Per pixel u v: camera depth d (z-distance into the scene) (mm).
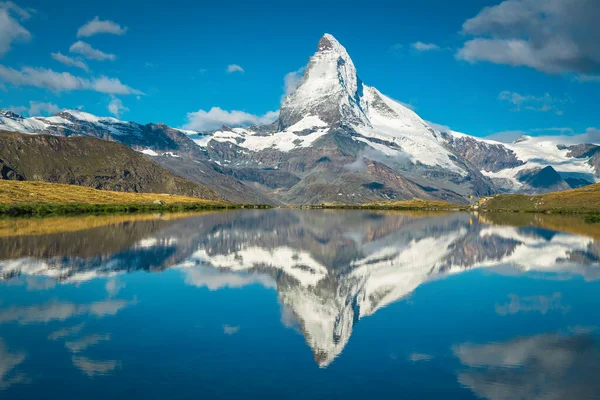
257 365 25750
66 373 24438
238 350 27844
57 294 39906
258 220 142750
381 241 85188
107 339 29391
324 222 140625
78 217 131250
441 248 74938
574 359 26984
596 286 46312
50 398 21844
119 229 93688
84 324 32188
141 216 146750
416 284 46875
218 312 35469
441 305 38500
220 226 112000
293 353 27453
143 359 26344
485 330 32000
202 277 48094
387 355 27375
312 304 38344
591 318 35031
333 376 24516
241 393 22609
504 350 28312
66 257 57438
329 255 65812
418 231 108062
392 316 35250
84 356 26703
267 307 36969
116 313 34781
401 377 24438
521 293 43188
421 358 26953
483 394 22750
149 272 49938
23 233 81562
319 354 27328
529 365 26141
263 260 59625
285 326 32312
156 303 37656
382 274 51812
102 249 64625
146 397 22047
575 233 101938
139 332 30594
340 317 34781
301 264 57469
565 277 51156
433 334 31078
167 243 73125
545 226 125188
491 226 125750
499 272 53969
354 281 47844
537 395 22719
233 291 42281
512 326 33000
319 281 47500
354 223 137875
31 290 40969
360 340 29875
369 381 24031
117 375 24328
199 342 29000
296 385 23375
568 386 23688
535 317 35281
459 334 31047
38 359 26109
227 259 59625
